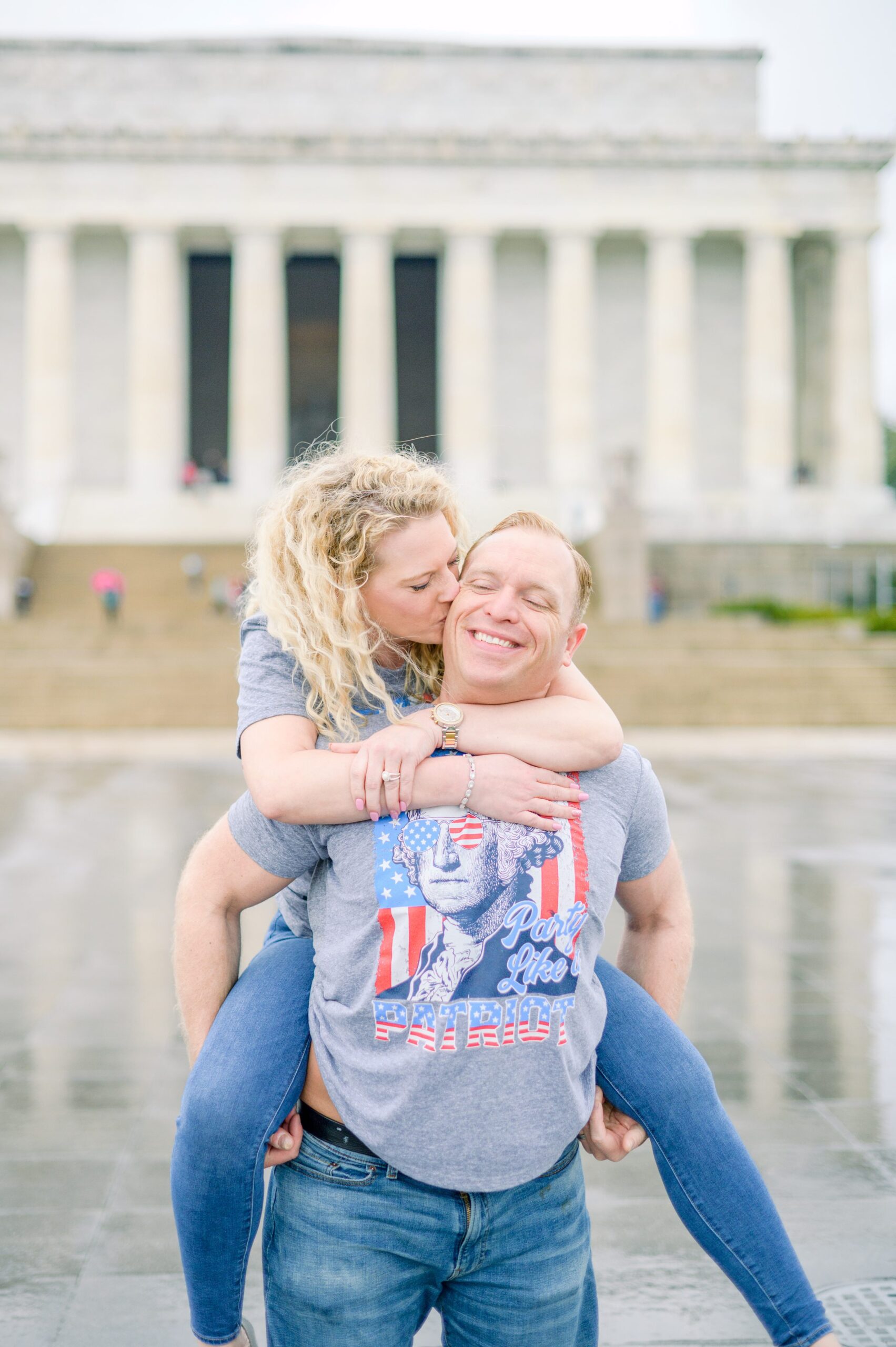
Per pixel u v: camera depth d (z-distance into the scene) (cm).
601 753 229
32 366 4909
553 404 5053
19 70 5069
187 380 5634
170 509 4741
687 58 5200
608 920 819
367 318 4916
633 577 3575
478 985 212
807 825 1292
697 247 5278
